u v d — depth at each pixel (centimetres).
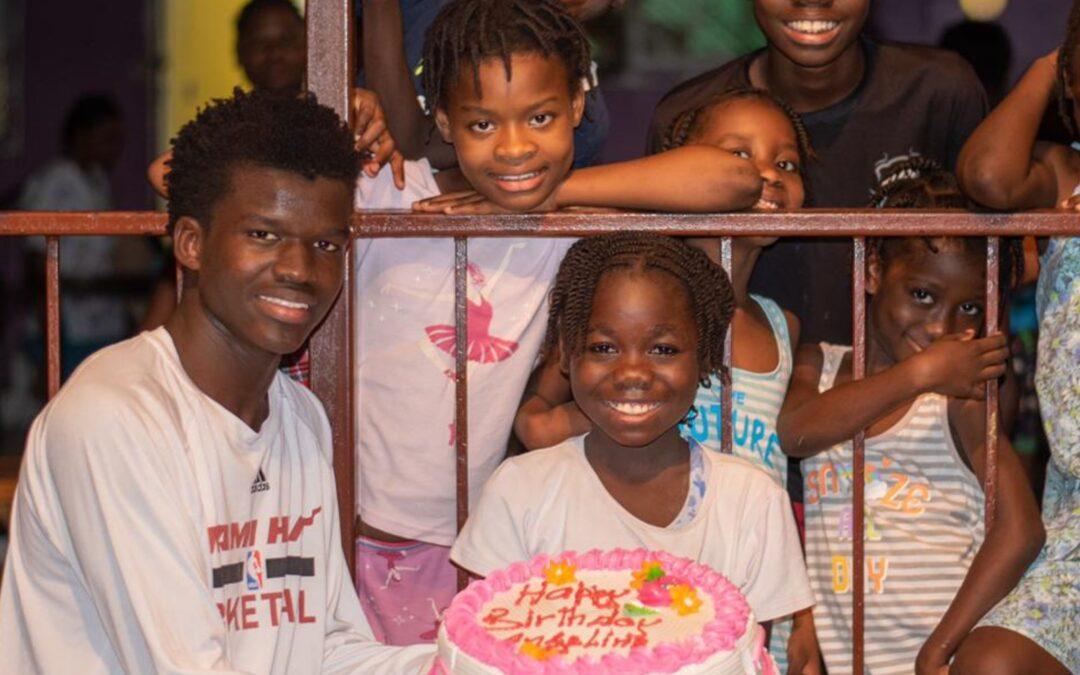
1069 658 413
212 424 352
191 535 339
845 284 505
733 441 442
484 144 422
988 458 422
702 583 353
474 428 446
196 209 352
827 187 511
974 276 449
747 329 457
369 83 477
